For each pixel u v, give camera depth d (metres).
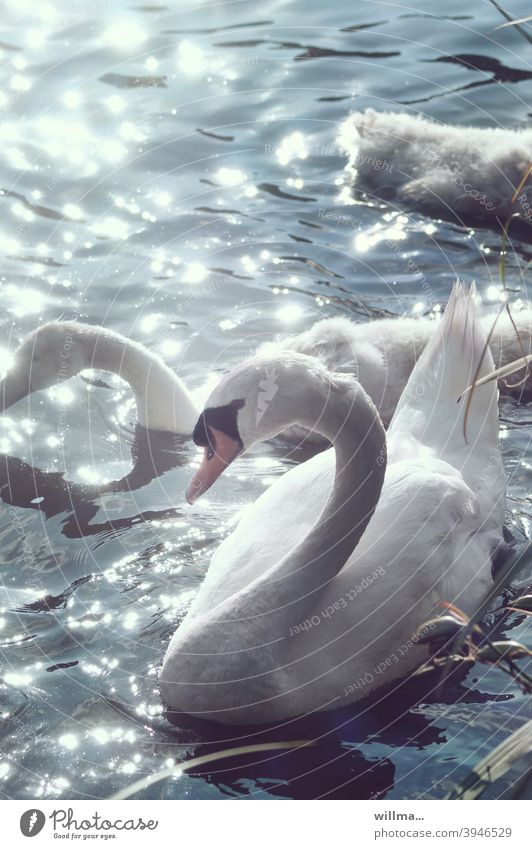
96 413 8.54
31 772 5.19
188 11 13.51
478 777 4.54
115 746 5.34
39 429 8.26
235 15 13.39
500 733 5.35
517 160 10.36
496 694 5.63
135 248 9.83
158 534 7.06
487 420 6.92
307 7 13.62
